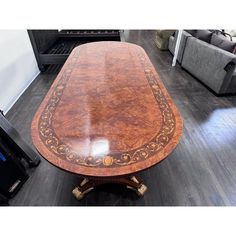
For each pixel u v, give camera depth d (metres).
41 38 3.38
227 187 1.61
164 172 1.73
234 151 1.93
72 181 1.65
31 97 2.81
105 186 1.62
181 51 3.61
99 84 1.57
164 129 1.12
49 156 0.97
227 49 2.63
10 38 2.60
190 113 2.44
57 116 1.22
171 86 3.07
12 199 1.53
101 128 1.12
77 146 1.02
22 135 2.11
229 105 2.61
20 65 2.88
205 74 2.96
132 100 1.37
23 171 1.61
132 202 1.51
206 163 1.81
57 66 3.82
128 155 0.97
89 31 4.02
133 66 1.87
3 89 2.45
